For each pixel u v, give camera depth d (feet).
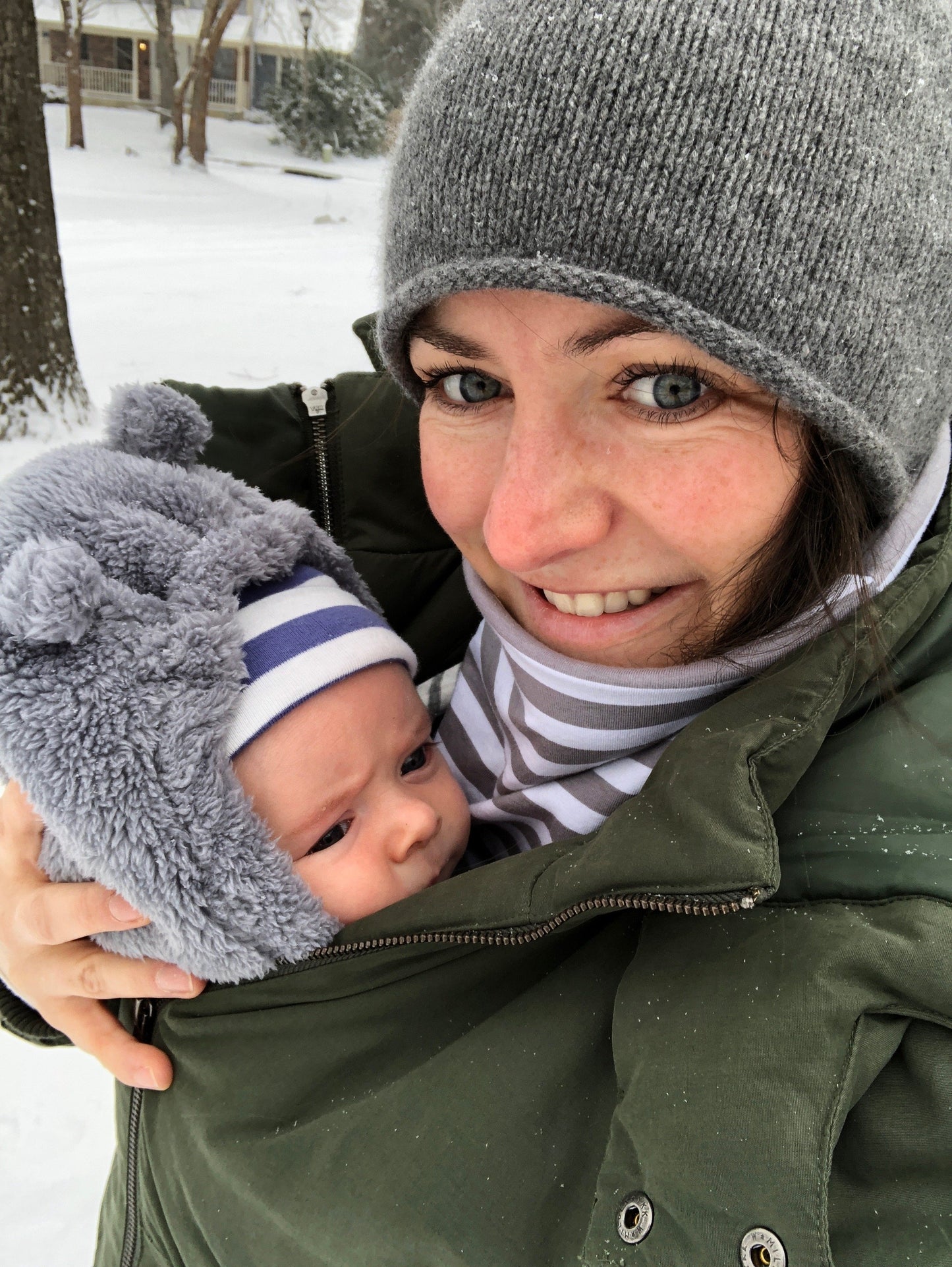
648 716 3.01
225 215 46.83
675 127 2.16
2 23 14.20
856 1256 1.82
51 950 3.63
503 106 2.28
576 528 2.54
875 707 2.64
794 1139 1.88
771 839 2.16
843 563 2.55
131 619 3.21
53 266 15.67
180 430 3.99
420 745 3.84
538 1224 2.28
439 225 2.46
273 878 3.16
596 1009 2.54
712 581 2.62
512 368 2.46
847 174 2.19
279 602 3.73
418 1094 2.56
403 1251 2.40
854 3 2.20
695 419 2.41
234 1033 3.10
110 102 93.35
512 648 3.21
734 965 2.23
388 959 2.84
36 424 15.69
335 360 21.84
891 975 2.04
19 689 3.02
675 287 2.25
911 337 2.45
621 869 2.32
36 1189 5.41
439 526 4.84
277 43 92.63
